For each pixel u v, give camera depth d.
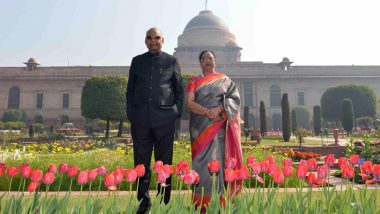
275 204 2.42
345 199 2.49
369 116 37.38
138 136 3.32
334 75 50.94
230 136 3.36
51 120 48.47
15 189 6.07
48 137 25.61
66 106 49.06
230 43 64.38
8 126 42.69
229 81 3.62
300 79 51.59
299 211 2.35
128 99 3.49
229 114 3.37
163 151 3.35
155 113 3.28
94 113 30.31
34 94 49.31
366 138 9.52
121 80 30.92
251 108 50.59
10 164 7.04
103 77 30.91
